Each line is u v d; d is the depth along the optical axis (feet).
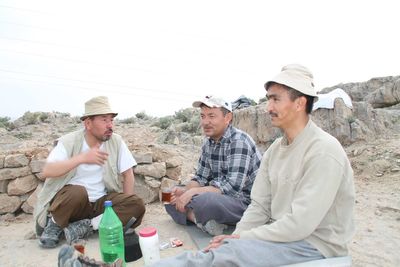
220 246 6.85
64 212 11.10
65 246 7.75
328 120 29.43
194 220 12.50
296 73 7.27
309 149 7.13
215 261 6.48
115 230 8.74
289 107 7.23
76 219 11.80
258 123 32.81
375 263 10.09
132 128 59.47
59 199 11.13
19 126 77.87
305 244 6.98
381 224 13.50
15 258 10.47
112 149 12.57
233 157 11.84
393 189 18.45
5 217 14.46
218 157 12.55
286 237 6.79
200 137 41.78
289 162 7.43
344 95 30.66
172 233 12.57
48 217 11.64
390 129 29.86
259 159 12.30
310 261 6.75
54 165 10.94
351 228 7.13
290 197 7.36
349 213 7.10
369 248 11.18
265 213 8.30
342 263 6.66
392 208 15.29
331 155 6.81
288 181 7.37
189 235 12.24
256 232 7.03
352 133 28.12
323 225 7.07
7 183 14.78
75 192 11.12
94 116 11.63
